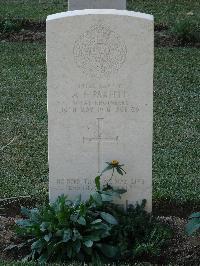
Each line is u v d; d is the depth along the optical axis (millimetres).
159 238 2883
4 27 5309
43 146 3693
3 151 3639
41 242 2777
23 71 4668
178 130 3852
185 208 3162
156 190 3244
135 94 2859
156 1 6027
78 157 2957
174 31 5195
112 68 2830
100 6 4066
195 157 3562
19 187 3301
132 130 2908
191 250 2857
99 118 2900
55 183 2996
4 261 2754
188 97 4270
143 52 2803
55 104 2885
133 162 2951
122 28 2779
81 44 2805
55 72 2842
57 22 2777
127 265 2732
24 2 6062
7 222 3047
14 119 4008
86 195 3006
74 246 2750
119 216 2916
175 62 4789
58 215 2760
